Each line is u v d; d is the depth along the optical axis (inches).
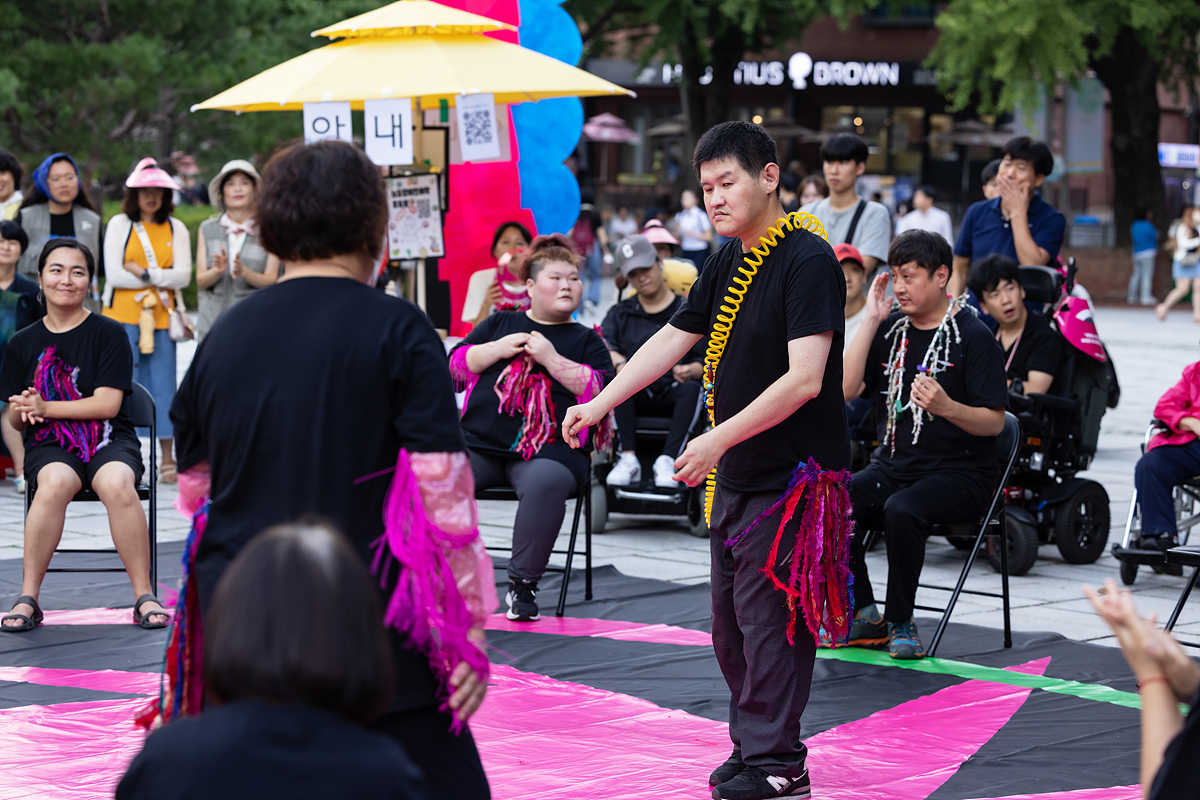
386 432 134.3
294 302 135.3
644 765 214.7
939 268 279.7
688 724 235.3
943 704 246.1
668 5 1348.4
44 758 214.8
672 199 1790.1
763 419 187.9
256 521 132.6
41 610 306.0
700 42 1354.6
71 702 243.1
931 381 268.2
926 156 1845.5
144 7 988.6
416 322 136.0
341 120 375.6
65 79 947.3
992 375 275.1
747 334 198.7
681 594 329.7
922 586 286.0
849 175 396.5
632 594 328.2
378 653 97.8
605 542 394.0
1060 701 247.6
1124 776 210.2
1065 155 1766.7
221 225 456.1
